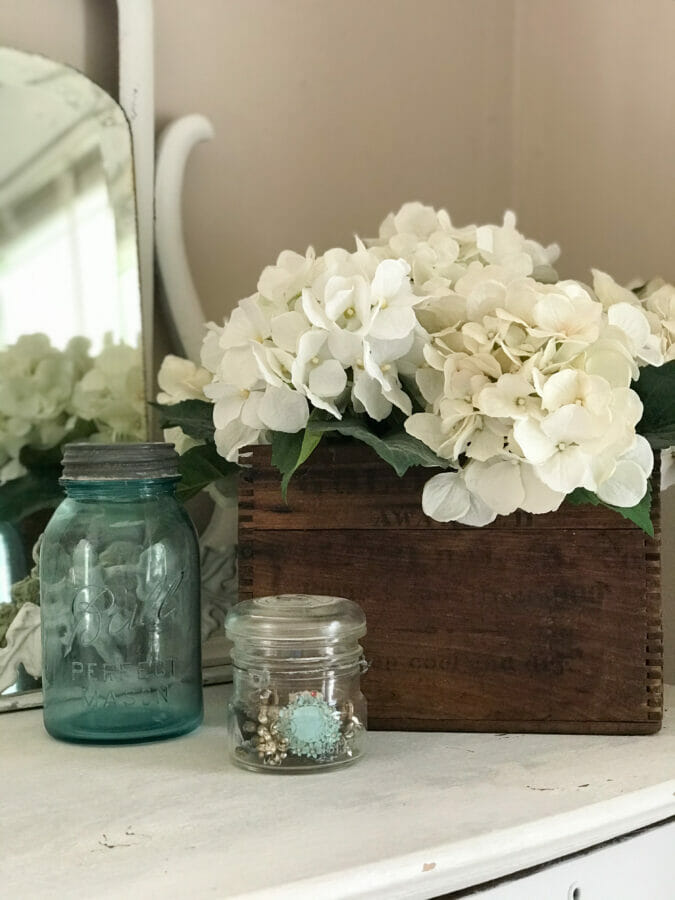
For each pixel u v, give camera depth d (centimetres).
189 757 68
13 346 86
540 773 62
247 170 107
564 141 121
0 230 86
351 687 65
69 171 90
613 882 59
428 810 55
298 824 54
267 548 73
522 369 63
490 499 65
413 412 71
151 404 82
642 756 65
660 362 67
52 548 74
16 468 86
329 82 113
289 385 66
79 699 73
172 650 75
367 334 65
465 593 71
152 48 96
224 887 46
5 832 54
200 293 103
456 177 126
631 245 113
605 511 70
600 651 70
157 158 97
